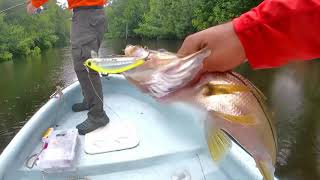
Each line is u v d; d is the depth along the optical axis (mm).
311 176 6914
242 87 1088
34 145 3039
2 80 20922
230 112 1054
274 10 848
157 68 1064
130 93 4336
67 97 3975
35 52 34188
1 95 17141
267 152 1139
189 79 1033
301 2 814
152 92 1074
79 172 2701
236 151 2498
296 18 821
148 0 31562
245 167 2326
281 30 847
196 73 1023
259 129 1105
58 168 2668
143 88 1082
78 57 3271
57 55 32500
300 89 11367
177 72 1037
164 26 30516
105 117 3398
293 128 8781
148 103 4004
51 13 40875
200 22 23766
